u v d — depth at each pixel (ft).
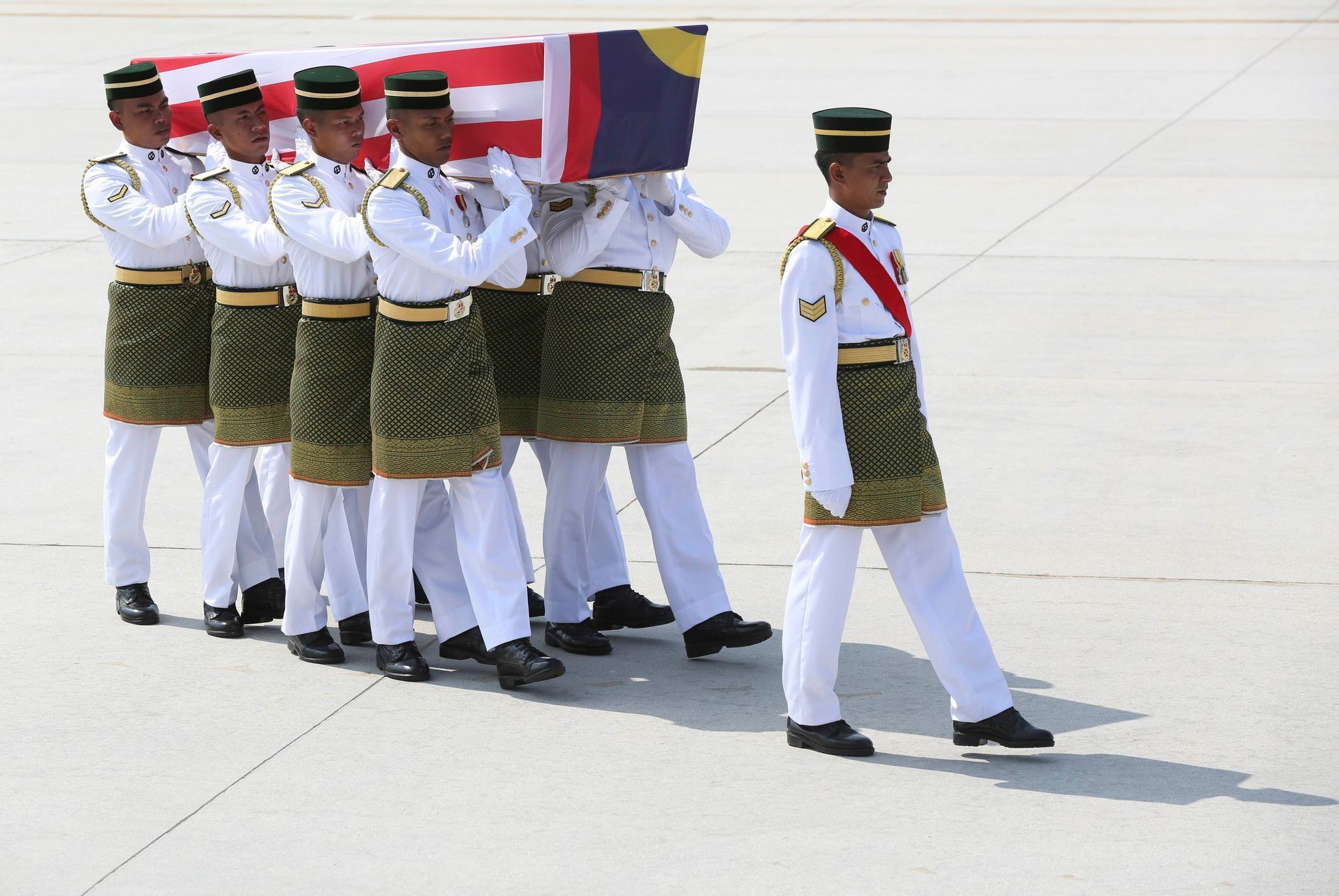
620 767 36.45
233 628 45.27
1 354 75.15
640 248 42.70
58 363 73.67
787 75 154.51
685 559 43.27
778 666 43.37
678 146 41.88
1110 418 62.75
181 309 45.39
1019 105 136.98
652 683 42.01
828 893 30.45
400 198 39.06
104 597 48.03
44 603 47.42
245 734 38.45
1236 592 46.21
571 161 40.16
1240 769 35.60
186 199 43.06
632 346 42.50
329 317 41.78
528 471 59.36
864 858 31.81
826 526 36.45
